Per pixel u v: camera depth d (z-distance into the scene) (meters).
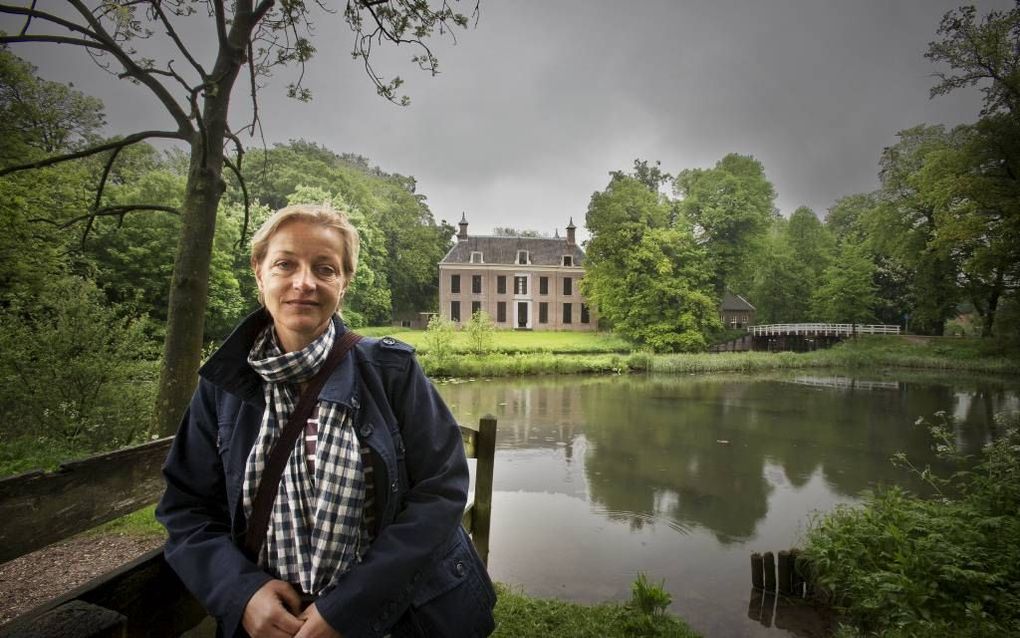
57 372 5.62
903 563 4.10
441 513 1.14
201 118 4.90
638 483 9.09
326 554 1.05
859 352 31.81
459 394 19.78
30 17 4.53
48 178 9.85
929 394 19.73
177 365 5.06
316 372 1.17
